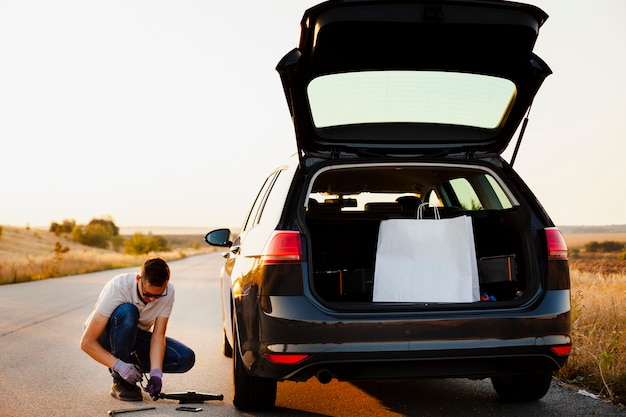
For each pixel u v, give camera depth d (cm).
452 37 388
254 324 397
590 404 470
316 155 428
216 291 1597
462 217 417
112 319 483
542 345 390
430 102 432
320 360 375
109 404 483
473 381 556
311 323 376
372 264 507
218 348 736
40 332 873
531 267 406
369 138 432
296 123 414
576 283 1105
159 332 497
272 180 508
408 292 411
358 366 382
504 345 385
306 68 397
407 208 553
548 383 460
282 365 379
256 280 400
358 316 379
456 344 380
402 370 383
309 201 501
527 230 410
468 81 421
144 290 472
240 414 451
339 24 370
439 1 371
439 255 415
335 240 506
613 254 1544
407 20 370
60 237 11994
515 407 464
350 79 418
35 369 616
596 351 572
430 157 427
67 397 505
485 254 476
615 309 748
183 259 5444
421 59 405
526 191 424
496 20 376
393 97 429
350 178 544
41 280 2206
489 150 445
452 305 387
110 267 3572
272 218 416
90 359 670
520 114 431
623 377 501
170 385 550
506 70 413
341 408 466
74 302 1318
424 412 454
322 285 461
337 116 432
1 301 1341
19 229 12000
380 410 461
